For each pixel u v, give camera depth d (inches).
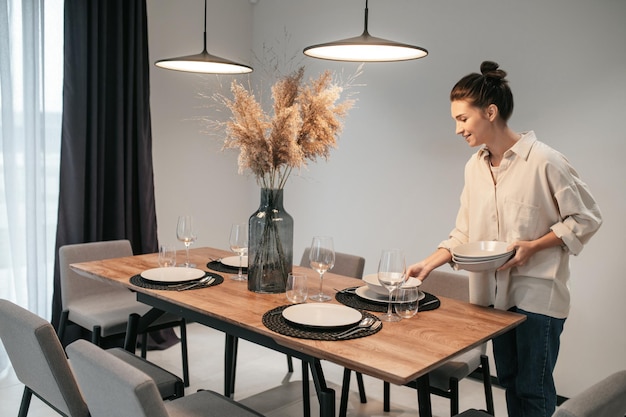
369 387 137.6
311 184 175.3
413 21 148.3
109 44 149.6
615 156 120.0
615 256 121.5
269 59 182.5
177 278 101.0
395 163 154.7
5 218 137.9
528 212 83.9
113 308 126.4
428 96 146.9
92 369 64.0
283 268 96.3
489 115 84.4
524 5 129.9
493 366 141.2
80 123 143.9
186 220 111.5
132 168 157.0
